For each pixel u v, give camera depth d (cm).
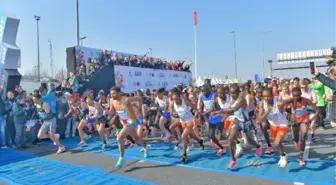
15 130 948
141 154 763
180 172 598
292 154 688
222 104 677
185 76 2239
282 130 563
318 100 990
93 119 902
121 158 648
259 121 603
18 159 792
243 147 773
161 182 541
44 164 722
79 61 1656
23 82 1939
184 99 667
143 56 2003
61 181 580
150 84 1830
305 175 534
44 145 977
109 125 920
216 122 692
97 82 1389
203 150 774
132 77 1661
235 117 622
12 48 1014
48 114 827
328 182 494
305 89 783
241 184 510
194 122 685
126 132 649
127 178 573
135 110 677
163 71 1975
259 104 601
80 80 1351
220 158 685
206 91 711
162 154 754
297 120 598
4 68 1010
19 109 937
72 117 1043
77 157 778
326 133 962
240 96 600
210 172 587
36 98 814
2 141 973
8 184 584
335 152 692
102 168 654
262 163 622
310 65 501
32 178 611
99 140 1005
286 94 785
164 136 1021
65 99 1077
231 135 596
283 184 498
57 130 1062
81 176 604
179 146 832
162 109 927
